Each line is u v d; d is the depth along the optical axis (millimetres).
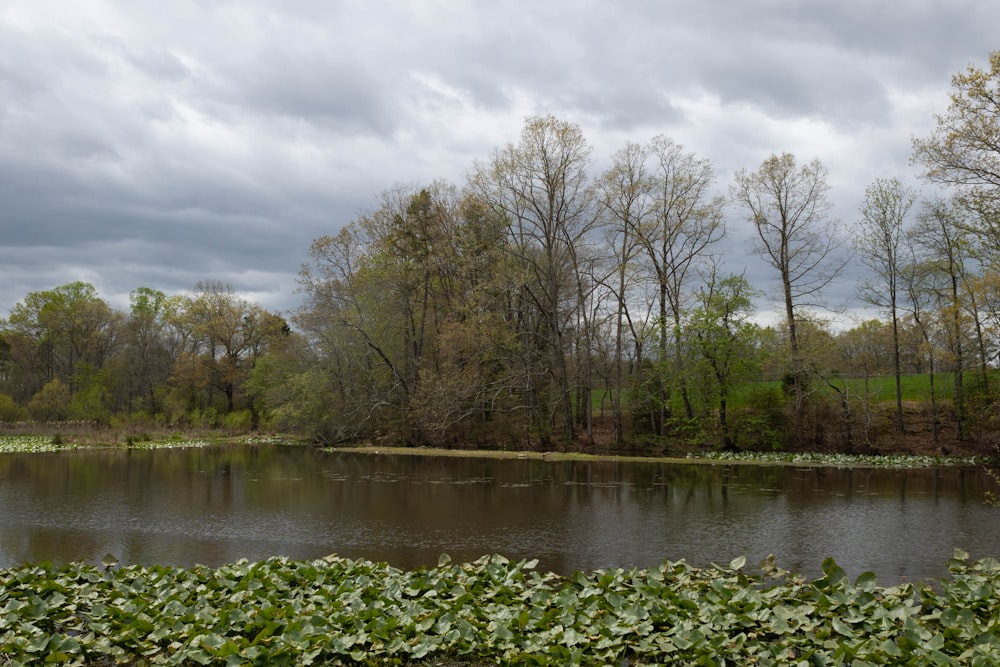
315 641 8406
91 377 62781
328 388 47312
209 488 24766
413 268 46562
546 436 42781
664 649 8242
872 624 8852
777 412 41438
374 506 20750
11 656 8352
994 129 27047
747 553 14602
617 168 43406
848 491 24594
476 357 43125
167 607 9539
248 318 69500
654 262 44375
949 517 19016
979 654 7660
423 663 8359
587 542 15664
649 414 44969
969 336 37000
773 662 7840
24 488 24625
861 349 50906
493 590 10469
